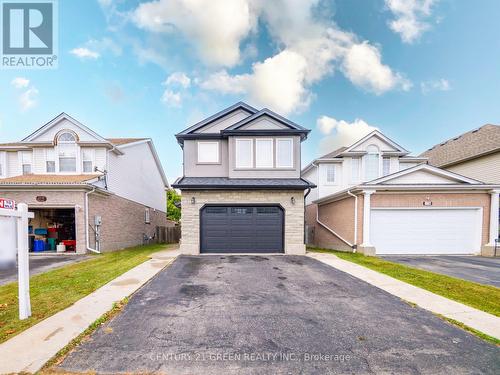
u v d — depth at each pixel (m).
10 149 15.08
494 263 9.41
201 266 8.34
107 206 14.02
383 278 6.93
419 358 3.21
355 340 3.64
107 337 3.63
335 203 14.12
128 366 2.97
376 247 11.33
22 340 3.48
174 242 24.69
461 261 9.83
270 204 11.05
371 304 5.02
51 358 3.07
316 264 8.73
